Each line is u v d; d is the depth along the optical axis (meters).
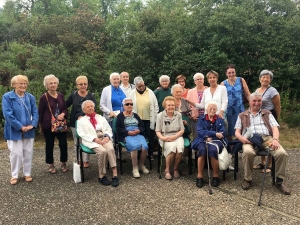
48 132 4.56
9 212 3.41
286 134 8.38
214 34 10.74
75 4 23.61
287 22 10.80
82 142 4.41
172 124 4.65
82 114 4.74
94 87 10.98
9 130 4.18
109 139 4.46
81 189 4.07
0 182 4.34
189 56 10.59
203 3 11.79
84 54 12.32
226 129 4.79
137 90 5.06
